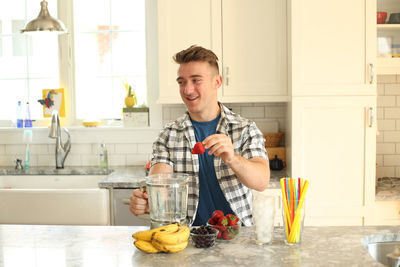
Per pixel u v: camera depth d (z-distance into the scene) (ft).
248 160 5.89
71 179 11.51
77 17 12.27
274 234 5.18
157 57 11.85
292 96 9.76
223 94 10.50
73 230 5.47
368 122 9.71
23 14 12.38
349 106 9.73
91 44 12.31
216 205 6.63
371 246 5.07
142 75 12.29
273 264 4.17
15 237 5.19
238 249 4.62
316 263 4.18
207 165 6.59
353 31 9.69
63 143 12.23
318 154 9.78
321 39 9.71
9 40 12.42
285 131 11.47
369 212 9.79
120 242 4.93
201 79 6.19
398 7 11.00
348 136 9.76
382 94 11.45
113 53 12.30
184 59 6.21
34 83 12.48
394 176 11.58
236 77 10.46
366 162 9.76
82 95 12.40
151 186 4.74
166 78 10.54
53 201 9.55
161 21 10.44
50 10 12.30
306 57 9.71
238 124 6.59
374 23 9.64
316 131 9.78
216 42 10.40
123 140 12.07
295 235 4.66
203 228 4.74
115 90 12.35
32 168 11.81
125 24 12.24
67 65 12.20
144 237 4.53
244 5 10.34
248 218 6.50
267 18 10.33
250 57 10.40
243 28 10.37
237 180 6.42
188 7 10.40
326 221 9.85
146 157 12.04
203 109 6.41
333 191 9.82
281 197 5.04
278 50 10.36
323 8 9.68
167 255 4.46
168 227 4.54
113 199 9.68
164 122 11.90
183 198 4.82
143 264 4.21
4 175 11.52
